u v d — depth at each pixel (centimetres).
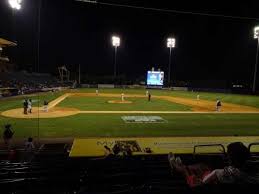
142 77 8681
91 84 7569
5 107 3106
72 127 2114
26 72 6656
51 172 705
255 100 4622
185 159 846
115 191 465
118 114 2783
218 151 1280
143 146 1366
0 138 1741
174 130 2084
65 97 4459
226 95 5709
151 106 3488
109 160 880
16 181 590
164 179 590
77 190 532
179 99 4581
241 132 2055
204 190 379
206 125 2309
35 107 3178
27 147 1388
